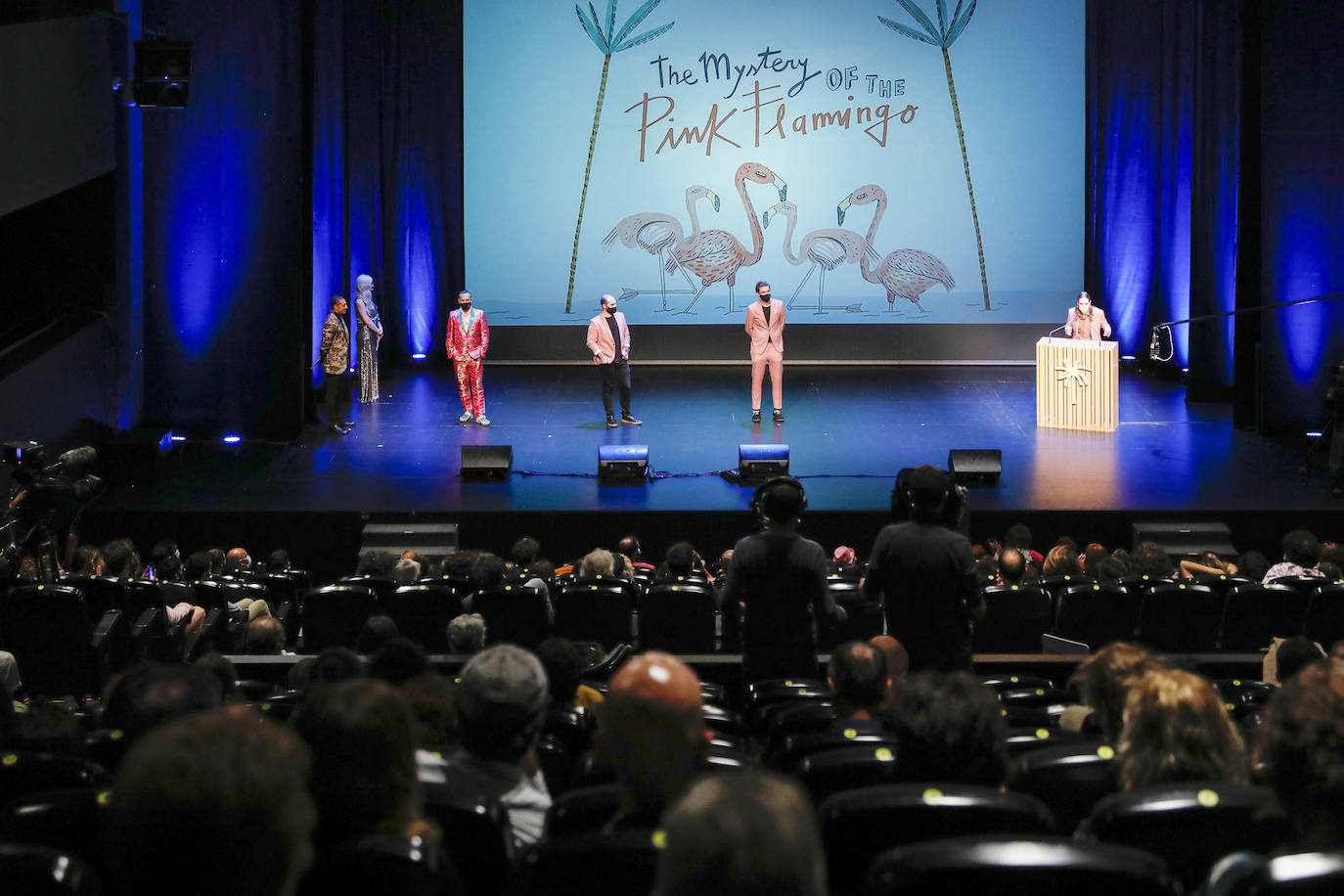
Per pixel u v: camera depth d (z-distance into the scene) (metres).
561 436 15.96
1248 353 16.06
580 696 5.16
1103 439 15.69
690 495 13.63
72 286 14.86
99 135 14.49
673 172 19.39
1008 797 2.85
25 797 3.00
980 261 19.55
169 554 10.53
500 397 17.97
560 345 19.80
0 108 12.45
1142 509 13.04
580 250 19.58
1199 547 12.87
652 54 19.19
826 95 19.22
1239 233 15.91
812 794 3.55
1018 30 19.08
